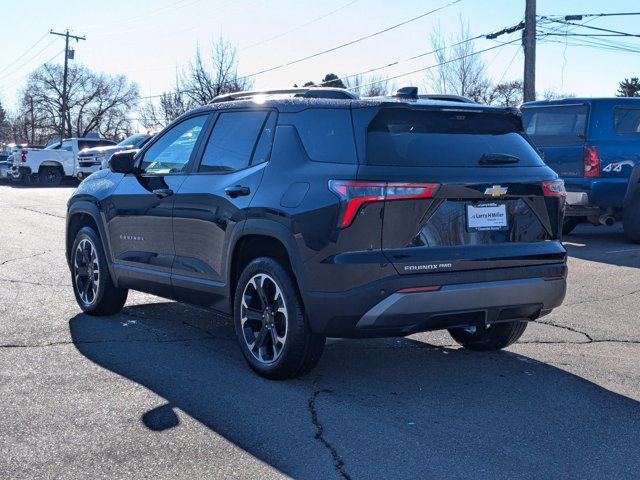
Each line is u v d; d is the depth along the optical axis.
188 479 3.54
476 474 3.63
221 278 5.42
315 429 4.17
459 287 4.60
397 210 4.50
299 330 4.77
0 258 10.18
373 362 5.53
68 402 4.55
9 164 34.25
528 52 22.70
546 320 6.91
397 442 4.00
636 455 3.89
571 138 11.84
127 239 6.38
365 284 4.46
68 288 8.14
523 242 4.93
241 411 4.44
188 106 51.16
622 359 5.68
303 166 4.84
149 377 5.06
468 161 4.76
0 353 5.58
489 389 4.93
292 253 4.70
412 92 5.03
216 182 5.48
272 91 5.64
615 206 11.64
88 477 3.55
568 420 4.38
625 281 8.70
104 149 29.70
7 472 3.59
